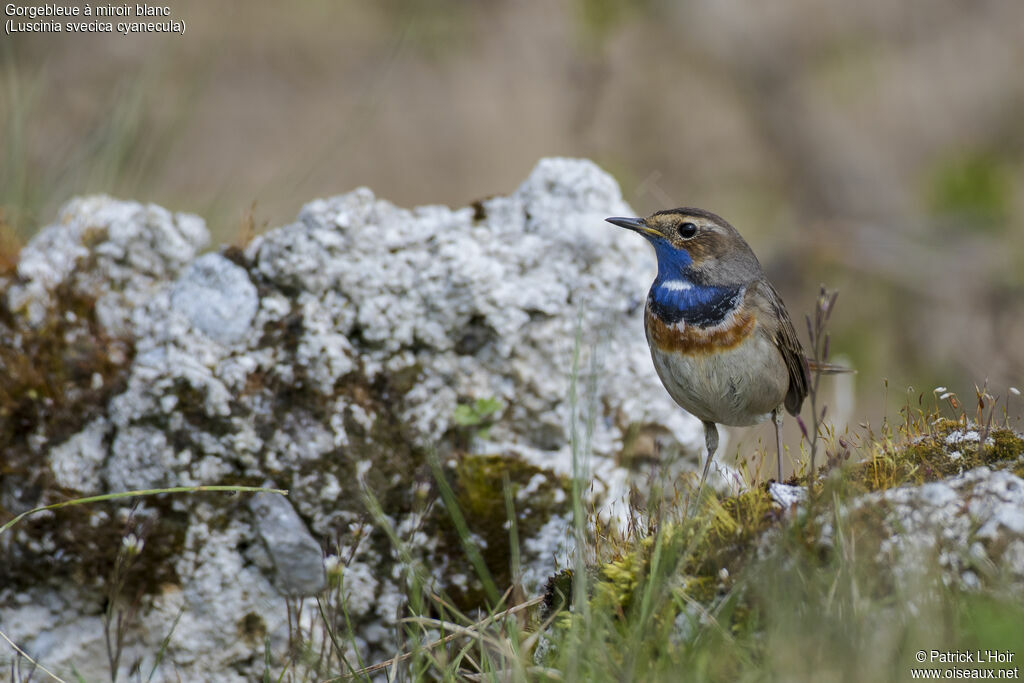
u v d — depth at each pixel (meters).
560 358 10.98
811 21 27.97
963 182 23.97
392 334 10.54
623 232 11.49
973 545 7.47
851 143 26.97
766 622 7.36
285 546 9.91
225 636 9.88
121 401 9.98
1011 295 22.05
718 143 26.83
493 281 10.67
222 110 23.16
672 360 10.15
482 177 23.47
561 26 25.45
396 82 24.73
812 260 23.09
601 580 8.38
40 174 15.12
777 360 10.08
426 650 8.60
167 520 9.91
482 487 10.14
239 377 10.04
